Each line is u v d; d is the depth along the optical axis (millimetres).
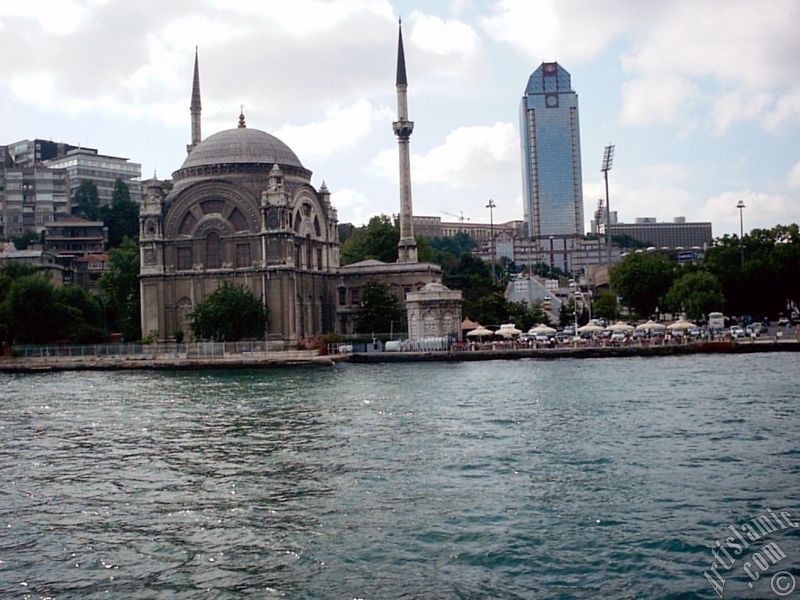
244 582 26219
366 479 38344
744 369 85750
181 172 145500
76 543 30203
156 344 133750
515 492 35406
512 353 114125
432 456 43000
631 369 90062
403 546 29062
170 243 140625
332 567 27281
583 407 59125
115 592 25625
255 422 56562
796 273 147375
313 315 147875
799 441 44594
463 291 181625
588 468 39344
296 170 148000
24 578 26844
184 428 54875
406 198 158375
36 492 37781
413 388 76562
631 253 170625
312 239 148500
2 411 66938
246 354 116938
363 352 120312
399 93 158250
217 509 34125
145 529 31688
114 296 163750
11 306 128375
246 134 148750
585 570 26703
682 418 52875
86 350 123000
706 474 37656
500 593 25109
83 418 61594
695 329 127688
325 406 64250
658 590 25156
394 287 154000
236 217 139125
